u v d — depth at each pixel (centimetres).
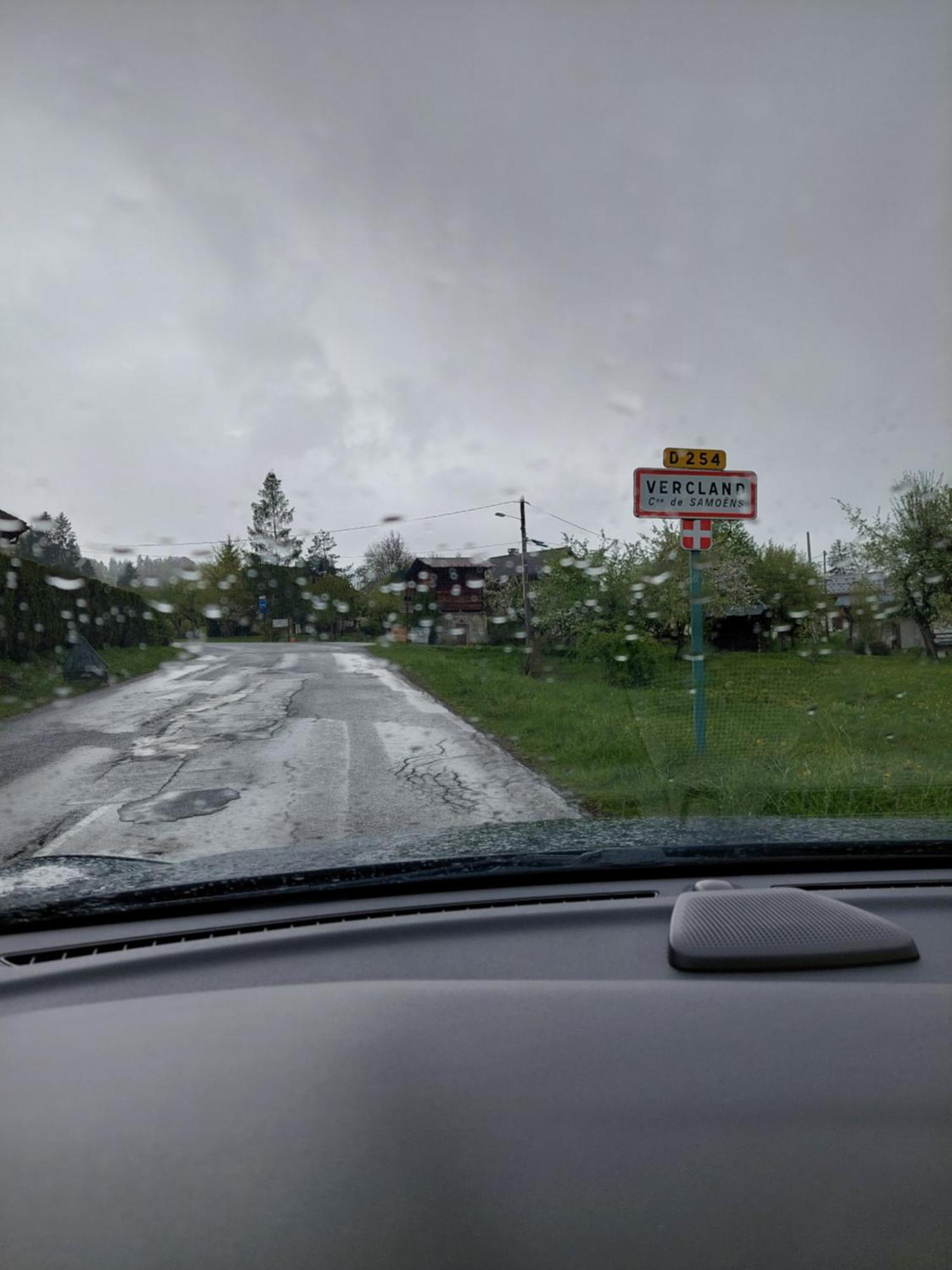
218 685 1465
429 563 3491
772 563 1373
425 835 223
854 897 183
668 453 586
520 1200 92
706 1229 89
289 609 3397
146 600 2269
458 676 1453
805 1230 89
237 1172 97
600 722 795
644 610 1084
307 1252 86
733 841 204
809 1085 112
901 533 1822
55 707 1149
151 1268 84
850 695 819
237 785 646
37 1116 108
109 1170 98
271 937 163
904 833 212
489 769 704
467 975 146
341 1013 133
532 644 1531
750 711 492
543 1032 126
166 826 529
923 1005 132
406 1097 110
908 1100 110
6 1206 93
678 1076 114
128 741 864
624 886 191
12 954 158
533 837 214
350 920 172
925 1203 94
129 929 168
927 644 1831
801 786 438
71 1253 86
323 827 519
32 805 588
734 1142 102
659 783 452
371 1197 93
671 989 137
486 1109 108
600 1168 97
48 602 1520
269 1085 114
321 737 884
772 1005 132
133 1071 118
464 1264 84
